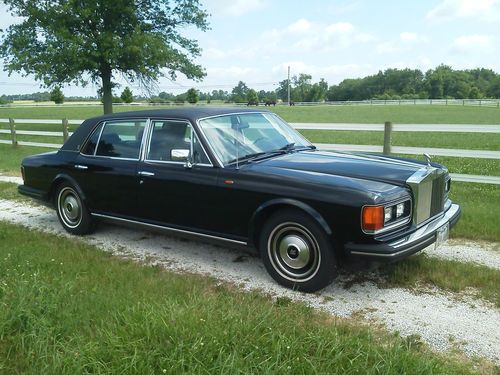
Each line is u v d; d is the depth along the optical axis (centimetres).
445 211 488
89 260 514
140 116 550
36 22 2914
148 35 2923
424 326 369
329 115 4306
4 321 345
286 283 443
